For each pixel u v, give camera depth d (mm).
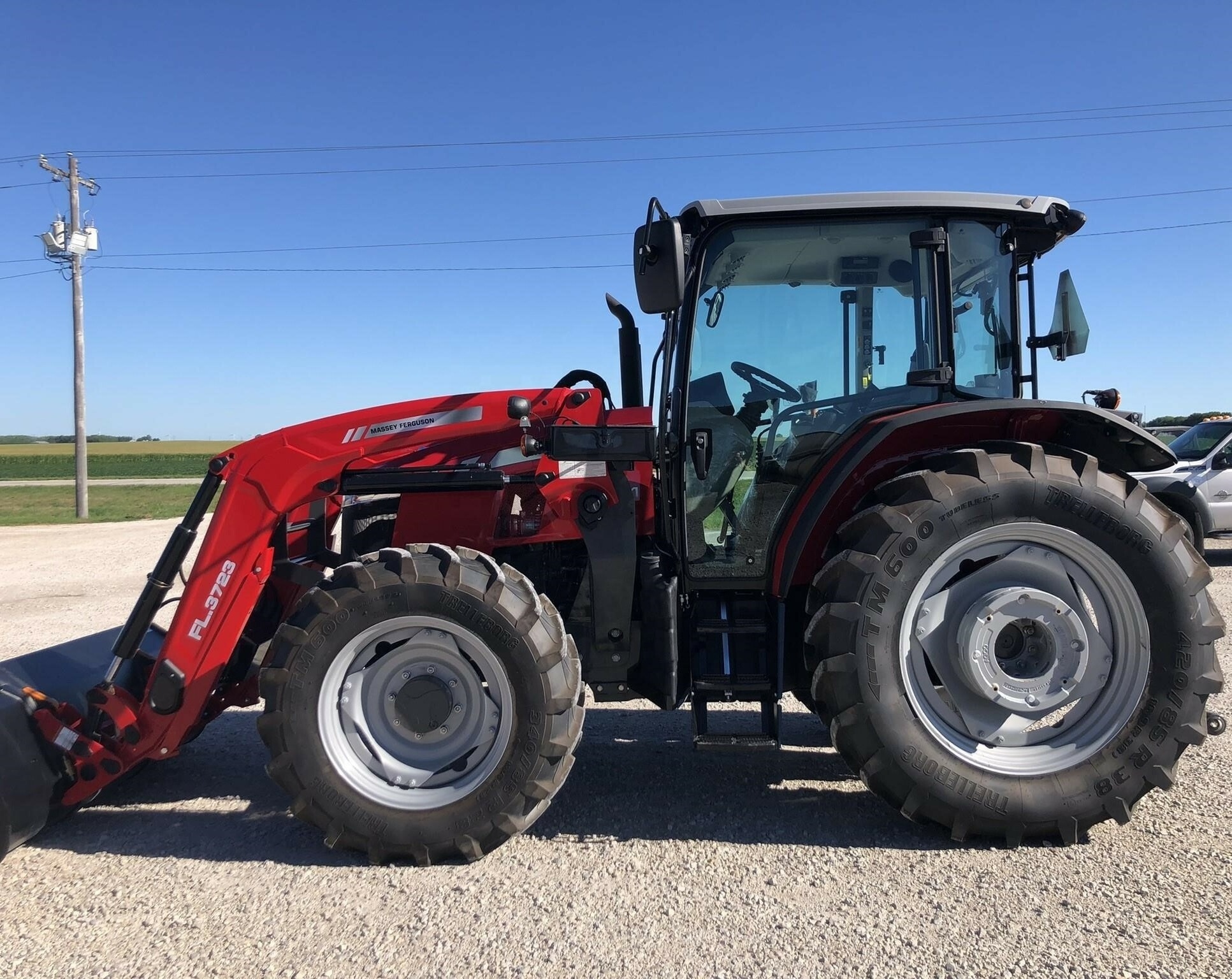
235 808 3188
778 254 3174
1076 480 2705
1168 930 2168
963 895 2377
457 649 2758
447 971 2086
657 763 3521
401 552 2742
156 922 2357
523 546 3320
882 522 2713
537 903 2404
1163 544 2680
